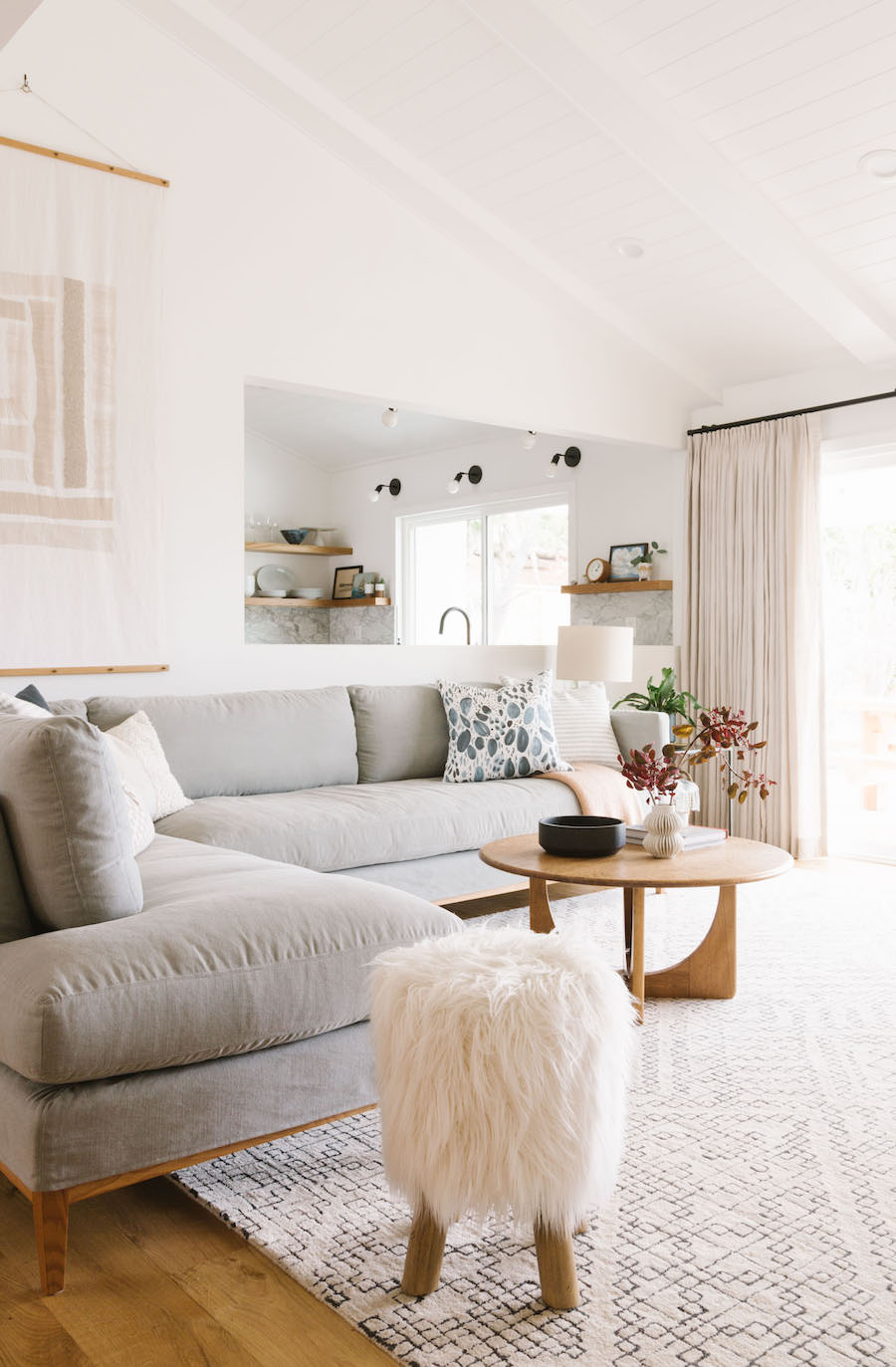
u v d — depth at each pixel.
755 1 3.44
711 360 5.77
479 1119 1.64
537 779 4.45
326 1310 1.71
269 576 8.05
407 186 4.69
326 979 2.09
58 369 3.79
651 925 4.05
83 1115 1.78
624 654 5.24
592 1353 1.57
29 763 1.95
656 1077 2.64
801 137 3.98
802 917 4.24
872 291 4.80
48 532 3.78
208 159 4.20
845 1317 1.65
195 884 2.35
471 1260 1.85
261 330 4.36
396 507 7.88
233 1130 1.98
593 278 5.21
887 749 5.83
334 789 4.10
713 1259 1.82
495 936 1.90
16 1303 1.72
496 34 3.77
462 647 5.20
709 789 5.93
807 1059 2.75
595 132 4.24
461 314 5.06
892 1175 2.12
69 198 3.82
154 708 3.78
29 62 3.75
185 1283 1.78
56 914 1.99
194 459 4.18
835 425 5.53
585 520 6.66
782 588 5.62
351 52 4.10
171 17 4.00
